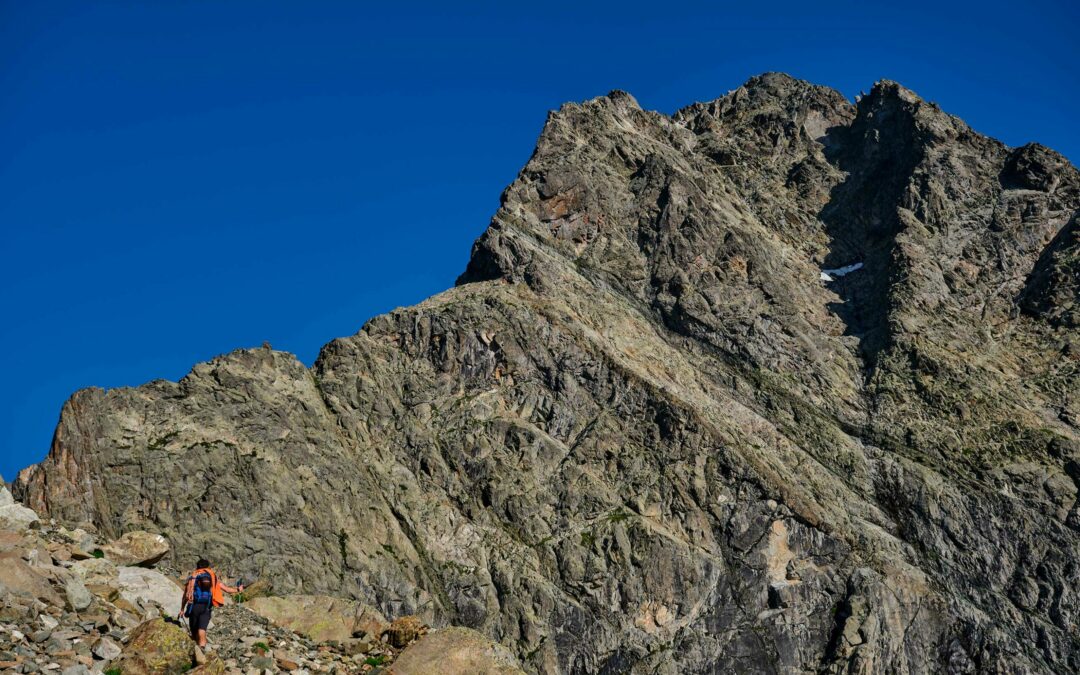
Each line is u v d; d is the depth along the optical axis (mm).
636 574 42188
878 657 40906
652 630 41156
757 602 41969
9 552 29031
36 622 25328
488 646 32312
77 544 34312
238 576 40219
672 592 41906
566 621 41156
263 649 30000
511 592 41781
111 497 40375
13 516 34594
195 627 27094
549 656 40406
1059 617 42500
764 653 40844
